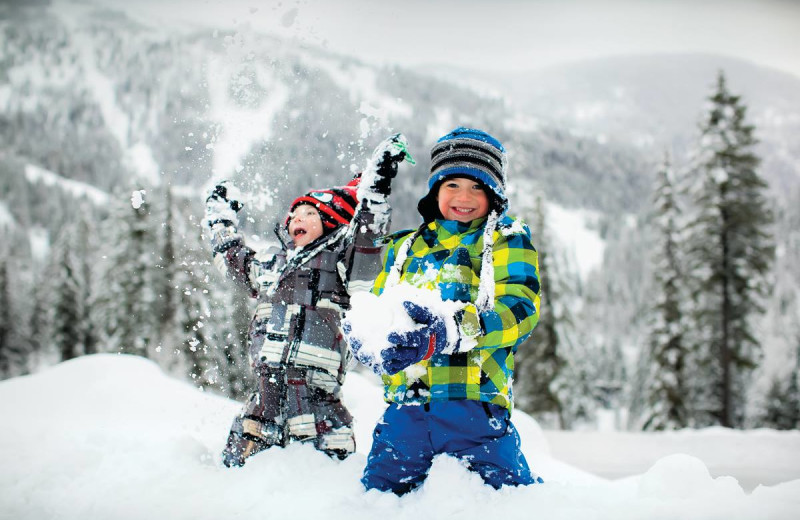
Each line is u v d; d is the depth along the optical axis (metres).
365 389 5.50
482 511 2.05
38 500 2.53
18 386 5.94
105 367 6.21
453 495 2.16
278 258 3.39
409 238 2.72
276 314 3.22
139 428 4.26
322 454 2.91
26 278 57.81
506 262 2.42
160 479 2.71
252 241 3.56
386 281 2.63
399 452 2.40
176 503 2.39
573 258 101.62
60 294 36.97
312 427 3.10
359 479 2.57
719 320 20.91
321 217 3.35
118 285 23.41
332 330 3.21
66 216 119.12
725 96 21.39
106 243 25.39
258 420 3.09
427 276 2.53
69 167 187.75
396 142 3.15
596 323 94.00
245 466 2.82
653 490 2.17
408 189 46.31
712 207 20.83
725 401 20.81
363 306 2.03
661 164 24.11
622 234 126.38
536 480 2.44
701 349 21.52
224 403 4.10
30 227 126.62
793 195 131.50
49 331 38.47
